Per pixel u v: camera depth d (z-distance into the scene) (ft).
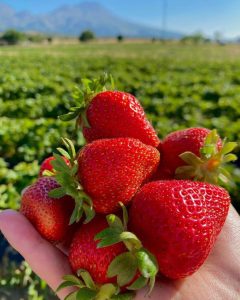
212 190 0.28
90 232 0.28
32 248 0.32
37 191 0.32
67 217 0.31
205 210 0.27
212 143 0.31
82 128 0.35
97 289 0.26
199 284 0.32
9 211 0.34
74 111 0.35
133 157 0.29
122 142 0.29
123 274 0.25
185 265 0.27
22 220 0.33
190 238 0.26
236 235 0.38
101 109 0.33
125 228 0.26
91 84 0.35
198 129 0.35
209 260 0.35
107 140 0.29
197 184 0.28
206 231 0.27
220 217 0.28
